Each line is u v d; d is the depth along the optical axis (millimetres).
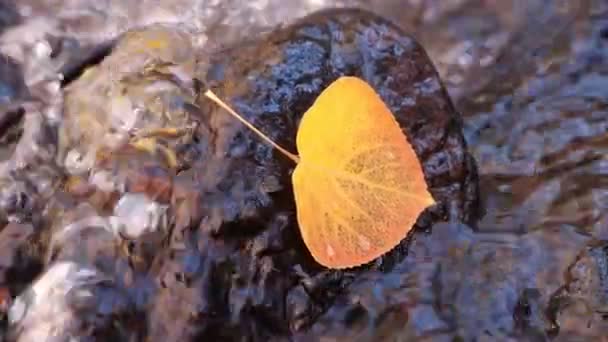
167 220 591
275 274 585
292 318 585
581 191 619
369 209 577
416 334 583
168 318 578
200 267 582
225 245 584
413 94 617
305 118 563
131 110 624
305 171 568
